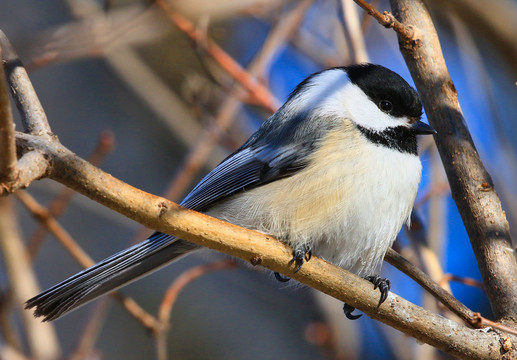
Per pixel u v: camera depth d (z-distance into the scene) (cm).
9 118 448
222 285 1225
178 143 1242
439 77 705
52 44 895
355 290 615
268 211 732
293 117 784
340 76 793
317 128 751
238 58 1273
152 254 727
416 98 769
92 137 1234
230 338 1172
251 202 742
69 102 1249
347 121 751
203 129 1086
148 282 1206
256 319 1199
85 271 674
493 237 655
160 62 1239
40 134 548
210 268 910
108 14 945
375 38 1116
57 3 1173
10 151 455
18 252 867
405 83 774
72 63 1273
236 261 916
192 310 1188
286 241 727
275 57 1074
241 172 767
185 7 970
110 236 1205
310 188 722
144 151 1245
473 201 668
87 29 902
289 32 1039
